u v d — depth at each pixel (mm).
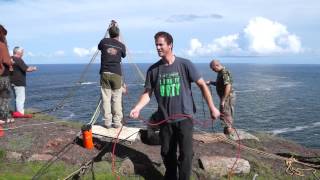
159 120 5516
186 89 5434
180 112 5387
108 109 7754
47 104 52719
